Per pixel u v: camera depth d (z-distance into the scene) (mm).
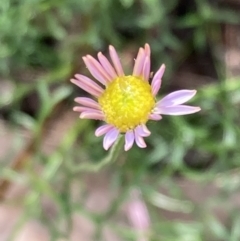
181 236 80
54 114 90
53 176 82
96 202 88
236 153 83
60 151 81
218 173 84
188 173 80
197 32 90
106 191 89
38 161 86
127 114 51
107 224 79
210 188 88
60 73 87
